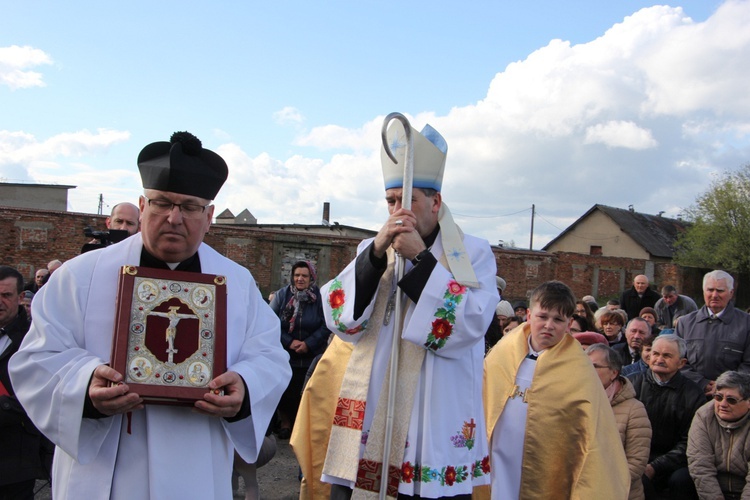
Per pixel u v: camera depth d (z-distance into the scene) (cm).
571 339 418
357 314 305
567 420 400
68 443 224
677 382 530
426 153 311
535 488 401
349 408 309
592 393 401
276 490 619
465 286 297
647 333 658
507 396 421
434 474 286
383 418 298
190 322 241
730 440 475
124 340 230
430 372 296
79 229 1984
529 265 3006
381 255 301
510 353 431
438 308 289
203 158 249
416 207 310
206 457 244
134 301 236
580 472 389
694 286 3600
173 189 241
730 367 652
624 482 388
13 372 234
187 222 245
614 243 4722
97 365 228
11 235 1911
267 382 255
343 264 2452
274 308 768
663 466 512
